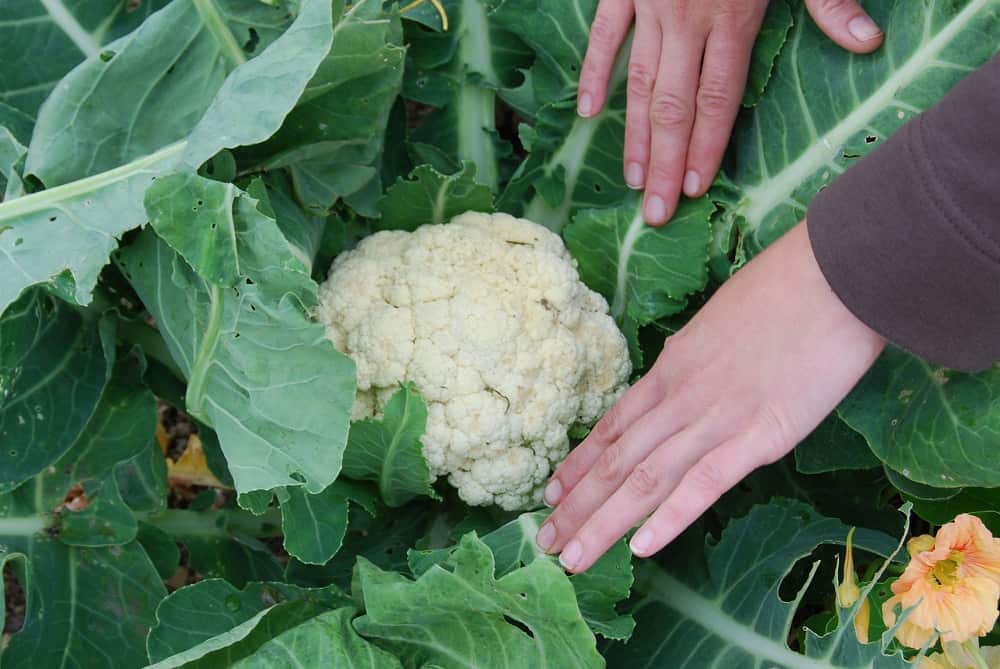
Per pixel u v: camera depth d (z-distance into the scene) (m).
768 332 0.80
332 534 0.87
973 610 0.81
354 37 0.82
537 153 0.96
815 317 0.79
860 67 0.88
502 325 0.89
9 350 0.86
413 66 0.99
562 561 0.82
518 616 0.80
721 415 0.81
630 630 0.83
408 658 0.84
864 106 0.88
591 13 0.93
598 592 0.84
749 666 0.85
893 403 0.86
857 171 0.77
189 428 1.15
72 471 0.91
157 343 0.94
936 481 0.83
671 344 0.83
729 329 0.81
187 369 0.86
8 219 0.82
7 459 0.87
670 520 0.80
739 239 0.91
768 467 0.97
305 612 0.85
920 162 0.74
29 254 0.81
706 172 0.90
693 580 0.89
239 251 0.80
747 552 0.88
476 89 1.00
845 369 0.79
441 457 0.90
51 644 0.88
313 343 0.81
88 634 0.90
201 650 0.80
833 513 0.96
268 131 0.80
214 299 0.82
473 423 0.89
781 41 0.89
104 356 0.91
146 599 0.91
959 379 0.83
